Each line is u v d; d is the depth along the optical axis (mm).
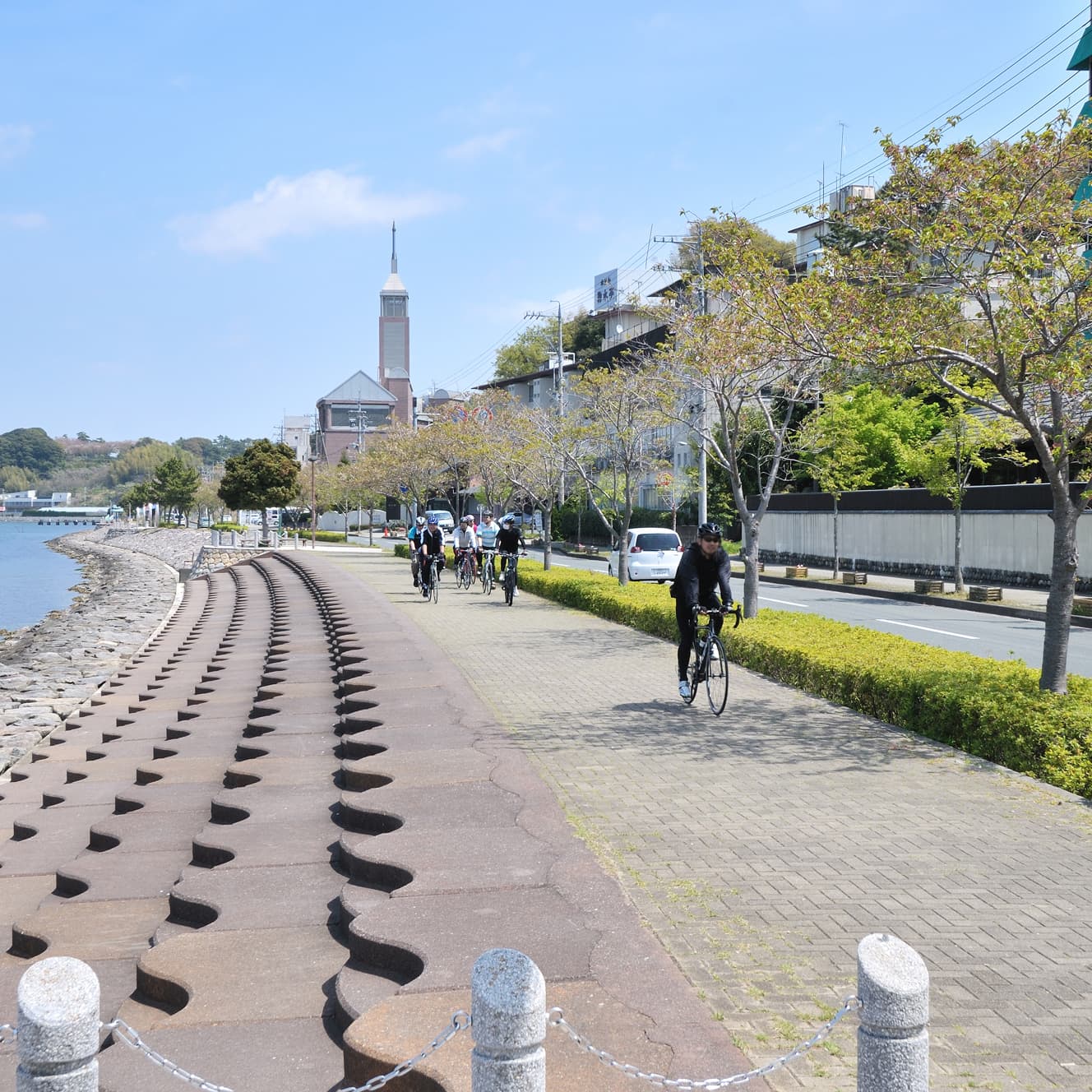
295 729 12297
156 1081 4477
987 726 9383
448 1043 4172
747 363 16828
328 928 6141
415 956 5137
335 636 20984
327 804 8906
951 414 28844
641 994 4668
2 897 8547
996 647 19234
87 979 3145
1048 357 10234
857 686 11742
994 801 8008
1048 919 5629
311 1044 4758
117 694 21891
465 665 15891
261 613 33875
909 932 5465
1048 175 10570
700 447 22531
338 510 109688
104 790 12258
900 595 30703
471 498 75062
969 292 10852
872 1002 3113
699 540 11891
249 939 5973
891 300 10992
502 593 30641
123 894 7590
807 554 45188
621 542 27078
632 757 9672
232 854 7637
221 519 147125
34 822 10969
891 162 11031
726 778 8828
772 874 6398
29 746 19391
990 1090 3900
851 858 6703
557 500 50000
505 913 5703
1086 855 6723
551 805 7996
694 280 20875
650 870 6496
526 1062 3002
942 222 10523
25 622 49656
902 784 8555
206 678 19094
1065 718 8703
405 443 57500
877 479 42375
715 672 11688
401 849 6883
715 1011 4547
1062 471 10102
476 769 9188
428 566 27953
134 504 194250
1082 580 29125
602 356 71125
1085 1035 4328
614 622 21859
